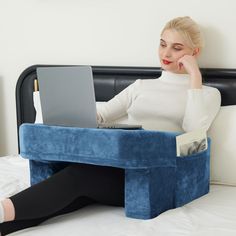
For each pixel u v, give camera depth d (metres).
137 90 1.88
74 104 1.48
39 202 1.32
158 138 1.40
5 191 1.59
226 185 1.78
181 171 1.50
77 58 2.33
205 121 1.69
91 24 2.27
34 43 2.43
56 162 1.57
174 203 1.49
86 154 1.40
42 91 1.52
